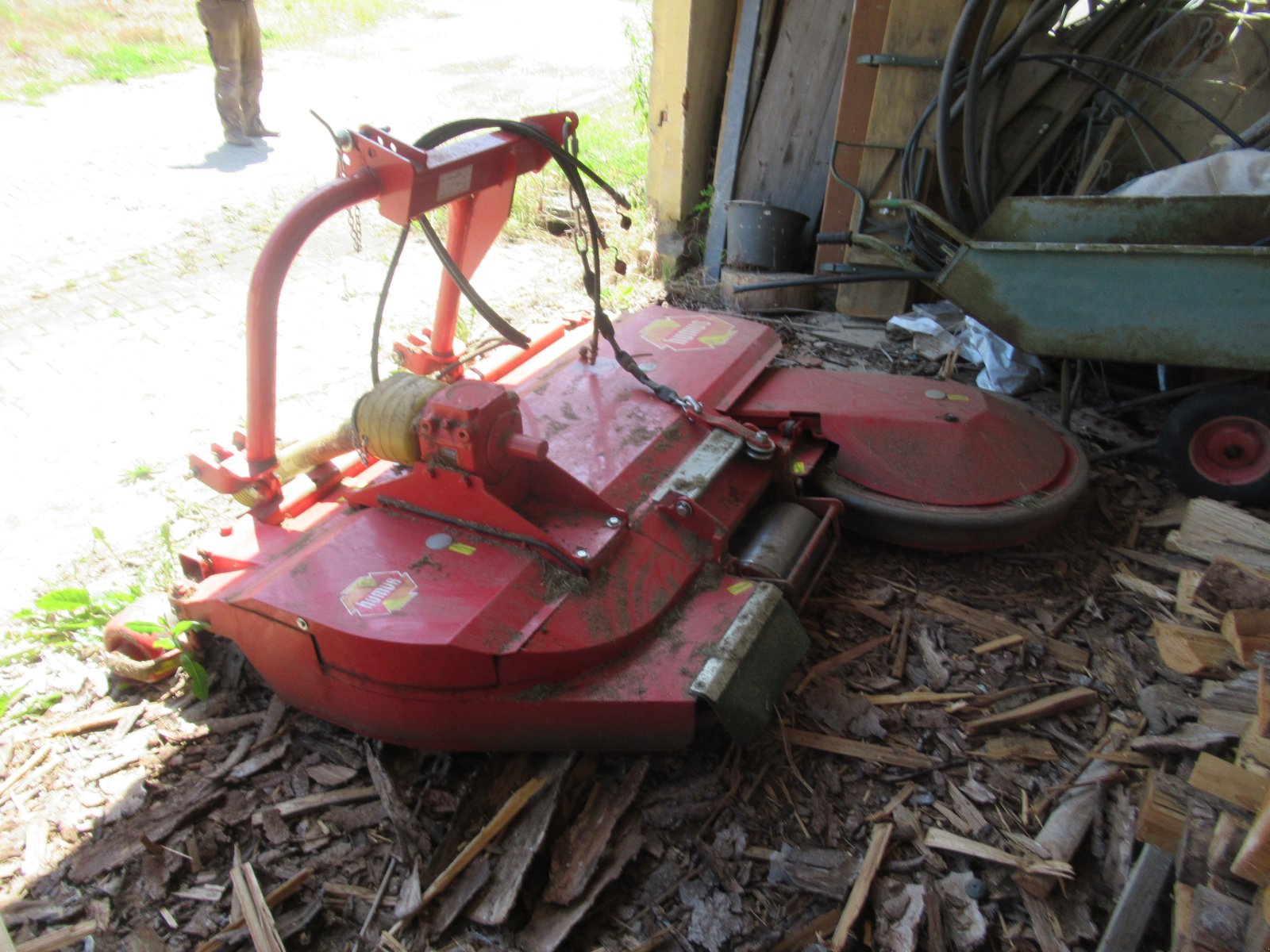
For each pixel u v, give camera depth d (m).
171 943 2.11
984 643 2.96
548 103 9.48
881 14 4.67
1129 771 2.46
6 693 2.77
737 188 5.90
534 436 2.83
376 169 2.43
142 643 2.71
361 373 4.56
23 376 4.49
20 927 2.15
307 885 2.24
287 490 2.81
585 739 2.33
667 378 3.24
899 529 3.06
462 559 2.38
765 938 2.10
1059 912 2.14
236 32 7.55
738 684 2.25
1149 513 3.58
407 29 13.30
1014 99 4.70
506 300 5.42
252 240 6.11
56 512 3.58
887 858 2.28
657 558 2.52
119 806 2.42
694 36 5.41
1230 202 3.52
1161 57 4.77
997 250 3.54
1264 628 2.36
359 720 2.41
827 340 5.13
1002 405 3.32
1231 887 1.72
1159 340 3.44
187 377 4.52
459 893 2.15
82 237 6.11
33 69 10.12
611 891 2.21
